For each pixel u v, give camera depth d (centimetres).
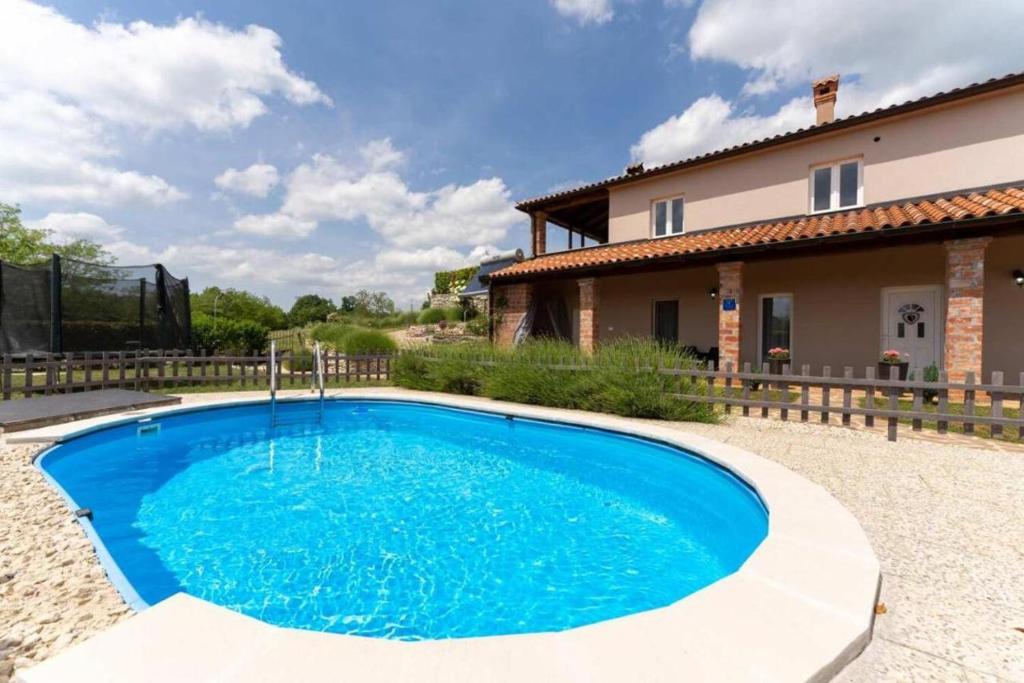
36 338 1077
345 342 1719
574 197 1537
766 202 1170
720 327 1056
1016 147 885
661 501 520
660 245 1240
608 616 306
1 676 191
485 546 409
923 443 607
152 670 174
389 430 872
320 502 511
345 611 311
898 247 969
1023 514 370
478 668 177
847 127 1042
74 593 264
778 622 210
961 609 241
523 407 894
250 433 835
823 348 1134
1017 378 901
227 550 396
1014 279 902
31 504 397
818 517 341
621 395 801
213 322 1769
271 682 167
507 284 1567
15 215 2377
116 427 708
